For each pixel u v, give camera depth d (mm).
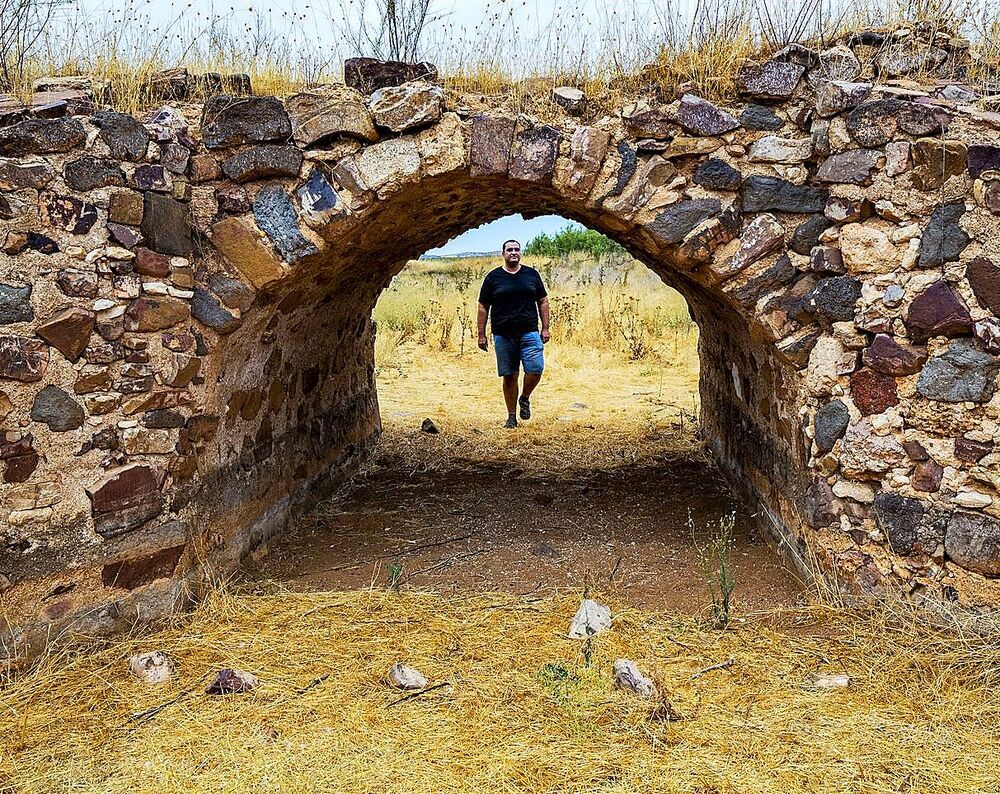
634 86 3752
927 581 3223
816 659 3004
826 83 3385
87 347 3189
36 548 3051
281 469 4727
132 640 3189
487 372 10320
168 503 3465
